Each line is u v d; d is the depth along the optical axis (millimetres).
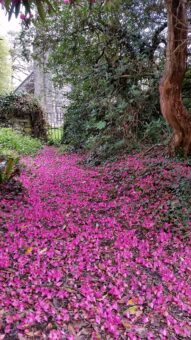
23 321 1573
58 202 3525
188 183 3762
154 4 5734
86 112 7730
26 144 8328
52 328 1564
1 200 3443
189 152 5352
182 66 4777
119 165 5312
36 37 6730
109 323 1599
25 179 4621
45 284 1929
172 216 3033
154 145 5910
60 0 4195
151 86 6273
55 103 13367
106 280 2012
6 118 9820
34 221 2922
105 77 6621
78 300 1792
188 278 2102
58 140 10281
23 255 2244
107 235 2662
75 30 6504
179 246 2539
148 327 1633
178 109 5086
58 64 7301
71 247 2400
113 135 6684
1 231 2666
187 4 4363
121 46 6559
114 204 3475
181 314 1760
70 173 5219
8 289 1831
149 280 2059
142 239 2670
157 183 4000
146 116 6582
